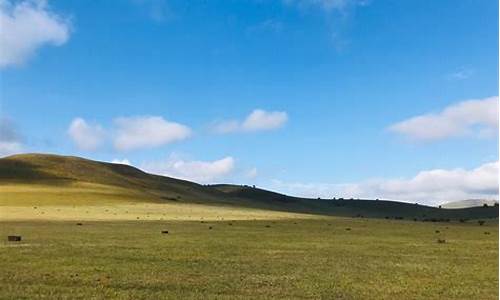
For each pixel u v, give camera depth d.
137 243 46.94
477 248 46.34
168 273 29.67
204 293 24.41
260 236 58.31
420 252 42.66
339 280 28.36
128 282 26.67
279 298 23.72
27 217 99.69
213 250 41.88
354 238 56.94
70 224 78.62
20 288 24.70
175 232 62.97
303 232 66.25
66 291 24.23
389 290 25.84
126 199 187.38
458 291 25.80
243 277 28.81
